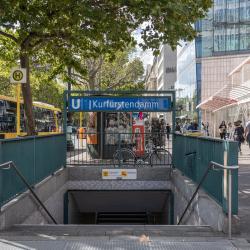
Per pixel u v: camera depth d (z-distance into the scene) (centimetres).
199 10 1109
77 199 1541
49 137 1125
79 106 1378
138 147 1475
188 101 6550
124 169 1396
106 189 1400
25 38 1212
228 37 5678
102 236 656
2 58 1503
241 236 655
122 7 1104
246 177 1402
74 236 655
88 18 1095
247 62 3669
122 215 1611
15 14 1058
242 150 2644
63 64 1481
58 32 1230
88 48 1352
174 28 1016
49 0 1079
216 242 618
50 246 596
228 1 5653
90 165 1433
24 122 2345
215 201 755
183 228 717
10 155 766
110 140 1565
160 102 1375
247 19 5575
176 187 1255
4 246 595
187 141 1118
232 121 4175
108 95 1374
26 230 695
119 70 3381
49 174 1126
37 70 1822
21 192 830
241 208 875
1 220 679
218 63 5728
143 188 1396
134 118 1664
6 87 4059
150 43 1107
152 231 688
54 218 1134
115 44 1280
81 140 1538
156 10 931
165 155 1445
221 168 693
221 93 3156
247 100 3278
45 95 5250
